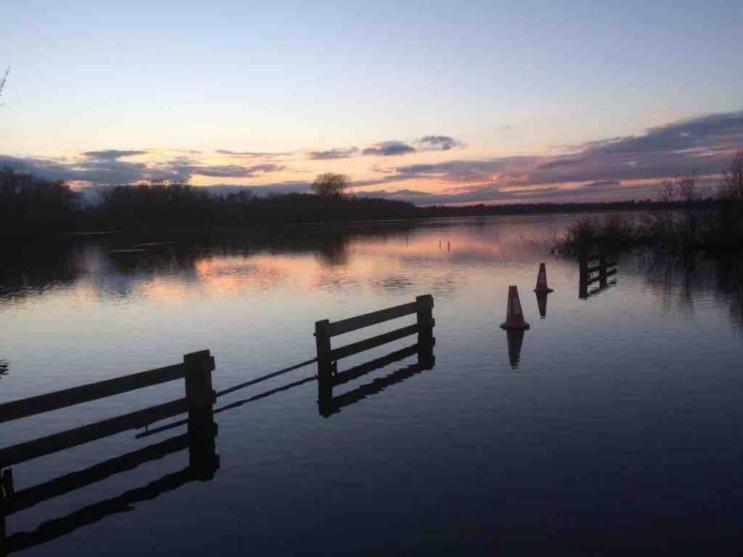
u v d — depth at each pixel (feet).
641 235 139.03
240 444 25.36
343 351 36.45
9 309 70.08
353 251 152.76
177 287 85.97
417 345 42.86
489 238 198.08
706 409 27.22
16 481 22.79
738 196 117.50
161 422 29.68
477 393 30.76
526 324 47.24
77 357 43.60
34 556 17.34
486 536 16.98
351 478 21.18
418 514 18.38
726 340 41.22
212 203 405.18
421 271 97.71
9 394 35.04
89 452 25.61
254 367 39.04
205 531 18.11
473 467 21.63
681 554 15.87
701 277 79.10
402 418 27.45
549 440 23.95
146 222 356.59
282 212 456.86
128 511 19.84
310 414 28.94
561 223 362.53
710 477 20.27
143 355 43.50
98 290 86.02
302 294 73.67
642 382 31.76
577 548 16.25
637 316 51.24
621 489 19.56
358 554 16.33
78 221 336.90
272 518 18.61
